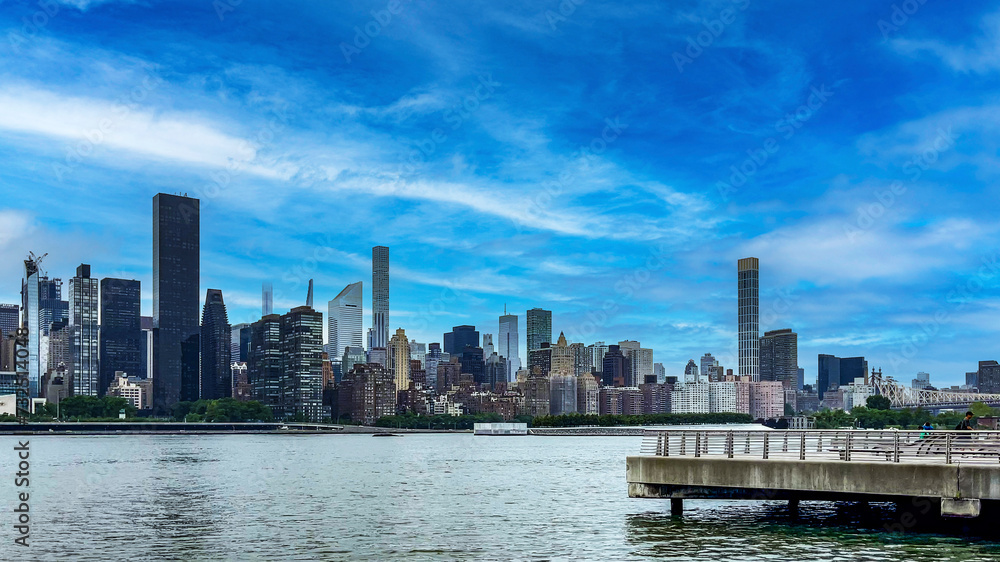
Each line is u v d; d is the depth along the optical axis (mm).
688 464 53531
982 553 46406
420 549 54031
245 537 59750
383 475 133750
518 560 49406
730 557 47125
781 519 60312
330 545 56000
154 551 54000
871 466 47469
